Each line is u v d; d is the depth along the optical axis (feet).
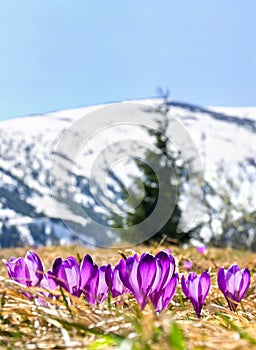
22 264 5.59
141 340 3.69
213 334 4.49
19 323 4.88
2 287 5.22
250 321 5.99
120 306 5.68
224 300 7.82
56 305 5.24
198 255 17.31
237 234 39.75
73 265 5.50
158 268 5.11
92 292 5.54
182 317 5.84
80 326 4.13
